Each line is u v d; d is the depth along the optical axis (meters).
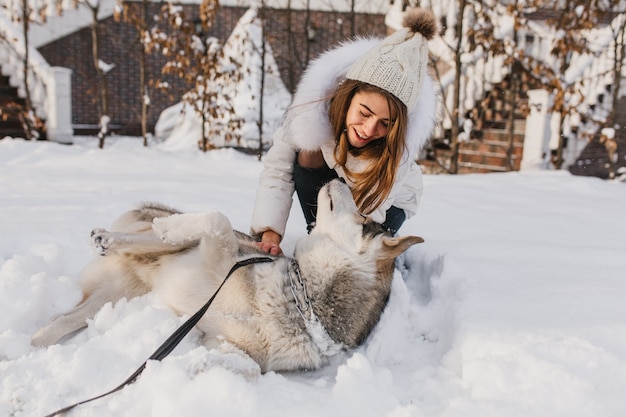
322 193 2.44
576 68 9.71
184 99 9.71
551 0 9.94
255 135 10.45
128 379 1.82
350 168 2.77
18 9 11.98
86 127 13.15
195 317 2.06
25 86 10.29
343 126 2.65
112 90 13.73
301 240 2.47
